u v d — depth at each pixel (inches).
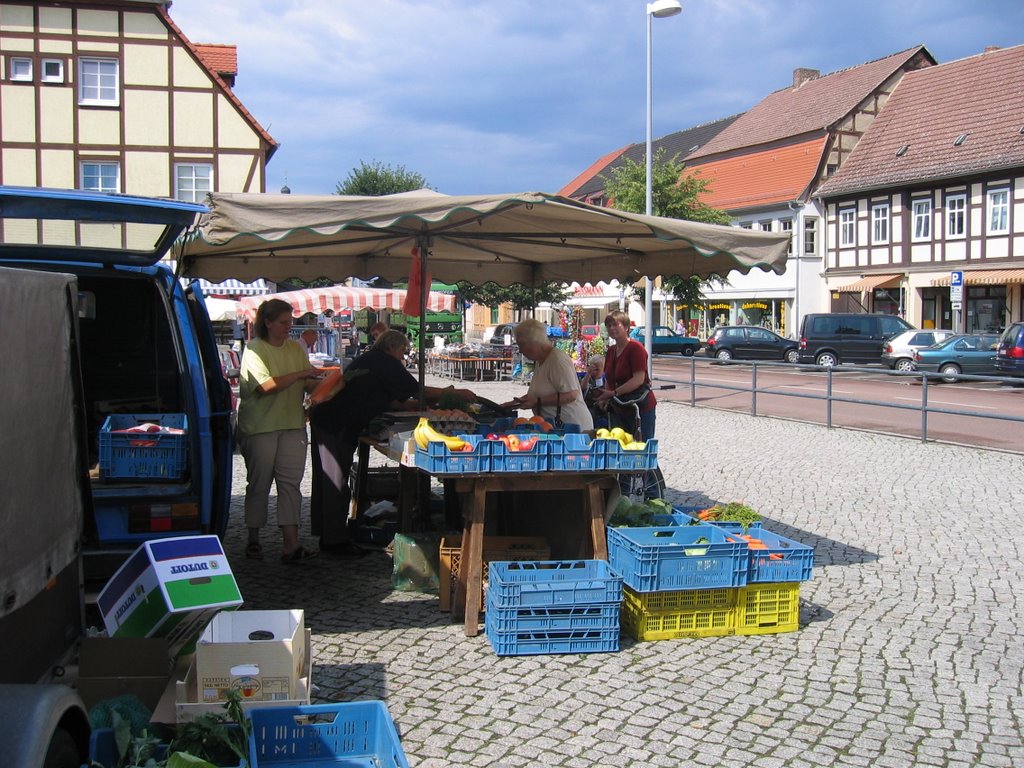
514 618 197.9
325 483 273.0
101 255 207.2
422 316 289.6
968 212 1536.7
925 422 546.6
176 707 135.6
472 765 149.3
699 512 270.7
